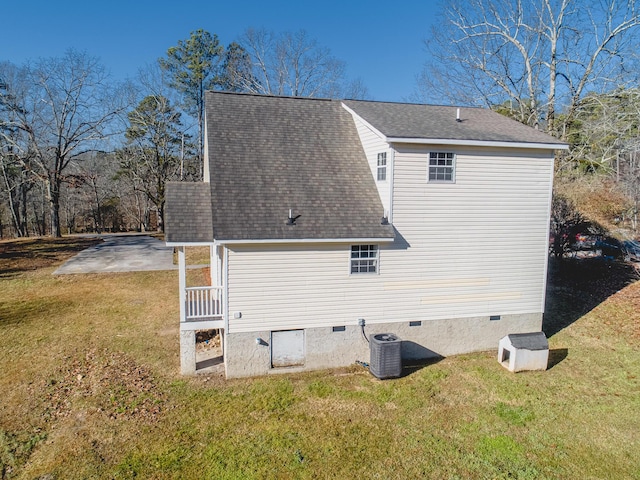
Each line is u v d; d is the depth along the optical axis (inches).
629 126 912.9
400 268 490.9
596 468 321.1
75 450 333.4
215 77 1708.9
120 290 772.6
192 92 1708.9
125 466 317.4
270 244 447.5
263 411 393.7
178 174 1716.3
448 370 481.7
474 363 500.7
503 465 323.9
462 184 498.0
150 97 1587.1
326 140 559.5
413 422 378.9
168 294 751.1
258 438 353.1
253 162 506.6
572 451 340.8
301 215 461.4
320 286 468.8
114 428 362.6
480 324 530.3
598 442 352.2
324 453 335.9
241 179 483.2
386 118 544.1
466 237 507.5
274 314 460.1
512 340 479.8
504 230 519.8
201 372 469.1
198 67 1653.5
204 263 1003.9
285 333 470.0
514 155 510.9
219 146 516.7
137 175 1627.7
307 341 474.0
